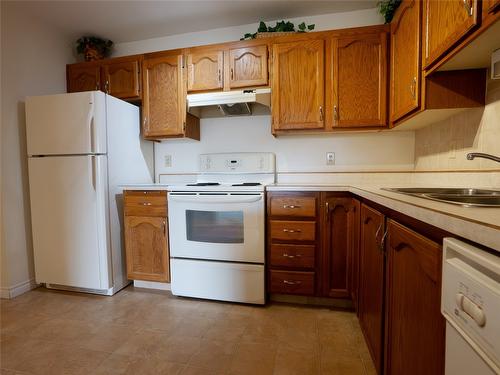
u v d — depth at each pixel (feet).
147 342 5.03
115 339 5.12
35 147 6.98
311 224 6.10
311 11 7.41
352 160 7.59
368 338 4.36
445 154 5.56
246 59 7.03
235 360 4.53
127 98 7.98
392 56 6.11
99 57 8.57
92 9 7.24
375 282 3.91
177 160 8.78
